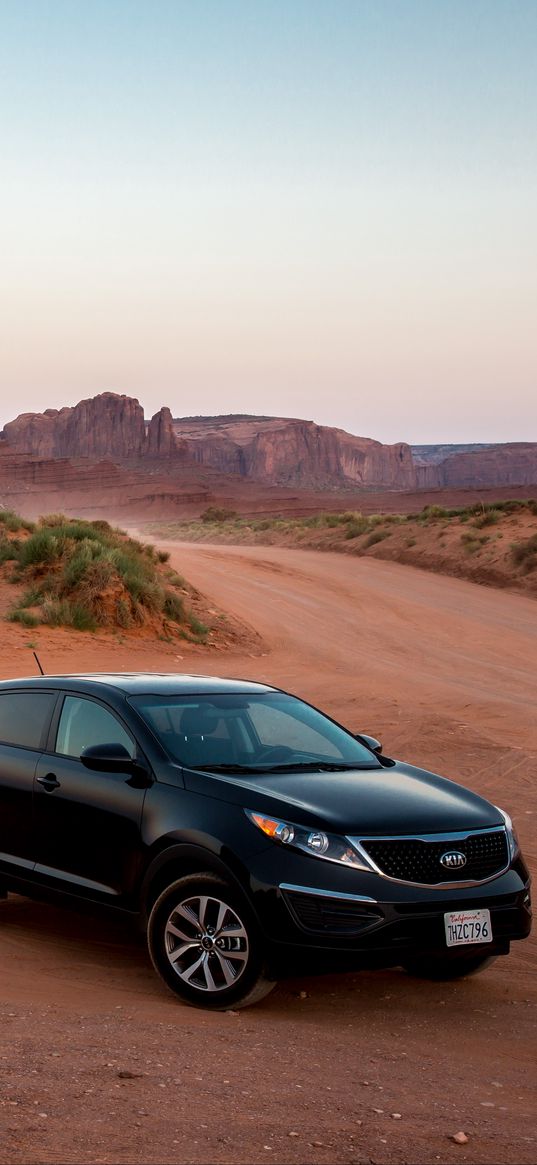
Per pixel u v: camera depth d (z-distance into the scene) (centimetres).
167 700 639
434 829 545
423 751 1329
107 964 608
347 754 649
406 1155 344
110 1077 403
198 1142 343
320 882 513
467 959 598
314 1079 423
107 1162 320
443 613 3141
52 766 636
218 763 596
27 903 742
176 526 9544
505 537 4269
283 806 539
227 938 527
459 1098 413
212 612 2706
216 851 530
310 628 2791
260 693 688
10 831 655
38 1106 363
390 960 519
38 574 2623
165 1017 508
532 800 1080
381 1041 492
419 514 5734
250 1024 506
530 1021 538
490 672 2211
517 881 562
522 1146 359
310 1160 334
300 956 511
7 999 523
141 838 570
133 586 2473
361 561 4622
